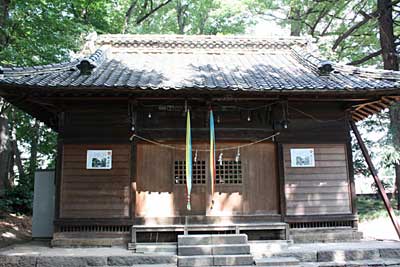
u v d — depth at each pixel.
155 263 7.94
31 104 9.76
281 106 9.74
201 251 8.12
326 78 9.77
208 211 9.42
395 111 15.05
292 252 8.09
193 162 9.68
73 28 12.91
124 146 9.57
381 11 15.45
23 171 21.34
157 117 9.80
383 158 14.61
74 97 9.04
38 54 11.71
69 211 9.23
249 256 7.86
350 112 10.34
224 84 8.77
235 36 12.82
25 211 15.70
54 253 8.17
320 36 18.56
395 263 7.88
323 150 9.88
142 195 9.50
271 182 9.76
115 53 12.26
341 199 9.66
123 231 9.21
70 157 9.48
